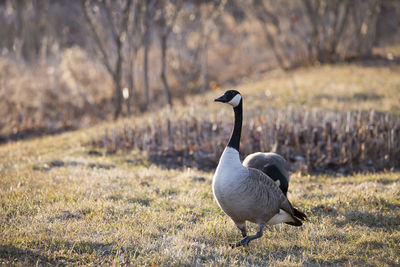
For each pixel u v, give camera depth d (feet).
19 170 33.35
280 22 110.11
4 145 48.39
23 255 18.35
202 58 81.05
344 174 37.40
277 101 61.72
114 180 31.27
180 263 18.69
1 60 74.33
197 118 48.85
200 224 23.63
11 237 19.69
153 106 73.36
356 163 39.27
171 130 43.70
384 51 105.19
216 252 19.93
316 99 61.57
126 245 20.10
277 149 40.55
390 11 127.54
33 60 80.43
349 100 60.13
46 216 23.02
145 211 25.04
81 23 74.28
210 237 21.83
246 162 25.50
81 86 76.07
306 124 43.09
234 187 18.44
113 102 71.56
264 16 106.52
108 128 49.67
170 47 85.71
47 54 90.12
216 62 107.65
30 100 70.18
